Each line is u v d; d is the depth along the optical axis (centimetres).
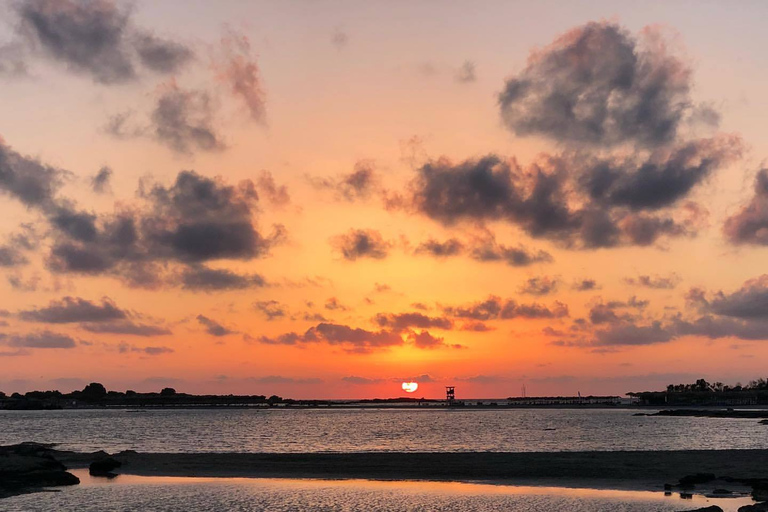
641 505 4525
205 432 16075
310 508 4503
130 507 4553
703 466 6272
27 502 4750
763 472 5850
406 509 4459
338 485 5506
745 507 4128
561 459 6900
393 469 6341
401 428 17638
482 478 5806
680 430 14975
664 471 5997
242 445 10975
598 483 5466
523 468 6284
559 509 4416
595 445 10319
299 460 7069
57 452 8156
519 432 14712
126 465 6762
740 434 13238
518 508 4472
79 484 5594
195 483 5631
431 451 9238
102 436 14450
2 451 7650
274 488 5353
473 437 12862
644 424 18525
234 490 5253
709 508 4128
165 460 7125
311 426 19550
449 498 4856
